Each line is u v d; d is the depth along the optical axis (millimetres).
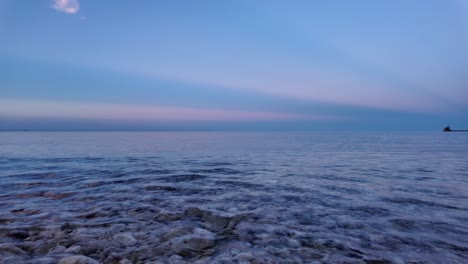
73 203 5844
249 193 7043
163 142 39094
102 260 3205
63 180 8602
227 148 26797
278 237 4031
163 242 3770
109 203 5871
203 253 3445
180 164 13359
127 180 8734
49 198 6277
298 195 6844
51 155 17156
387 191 7348
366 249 3629
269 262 3205
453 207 5754
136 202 5984
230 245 3711
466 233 4258
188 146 29781
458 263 3260
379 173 10734
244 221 4781
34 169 10984
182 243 3744
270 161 15172
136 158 16016
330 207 5730
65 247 3533
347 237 4059
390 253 3514
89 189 7332
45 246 3537
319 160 15852
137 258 3270
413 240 3961
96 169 11203
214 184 8250
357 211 5445
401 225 4617
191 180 8914
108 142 37406
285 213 5277
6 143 32719
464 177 9711
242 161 15047
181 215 5078
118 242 3736
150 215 5047
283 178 9438
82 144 31422
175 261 3201
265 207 5699
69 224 4434
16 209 5293
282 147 28984
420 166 13016
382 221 4824
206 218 4938
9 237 3811
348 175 10180
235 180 8961
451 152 21844
